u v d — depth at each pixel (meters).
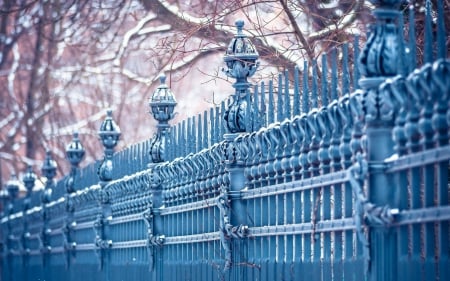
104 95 32.47
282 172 9.17
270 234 9.34
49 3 24.31
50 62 31.16
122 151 15.47
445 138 6.57
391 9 7.18
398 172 7.03
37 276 22.16
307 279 8.58
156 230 13.21
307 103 8.55
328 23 14.40
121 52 26.22
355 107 7.38
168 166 12.70
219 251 10.87
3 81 34.69
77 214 18.25
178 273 12.45
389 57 7.12
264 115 9.69
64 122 32.47
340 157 7.95
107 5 25.47
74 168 18.78
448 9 11.44
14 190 25.31
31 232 22.67
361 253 7.57
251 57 10.27
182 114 33.09
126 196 14.90
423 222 6.78
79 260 18.12
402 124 6.99
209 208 11.16
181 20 18.48
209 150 10.86
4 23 32.56
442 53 6.69
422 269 6.88
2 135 34.75
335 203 8.01
